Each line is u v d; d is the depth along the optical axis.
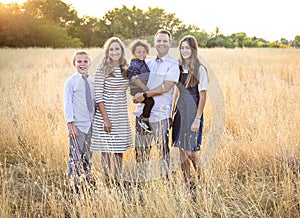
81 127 4.10
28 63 16.89
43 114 6.29
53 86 9.30
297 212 3.70
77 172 4.10
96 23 57.62
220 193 4.12
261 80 10.55
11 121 5.91
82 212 3.45
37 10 59.56
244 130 5.68
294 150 4.79
